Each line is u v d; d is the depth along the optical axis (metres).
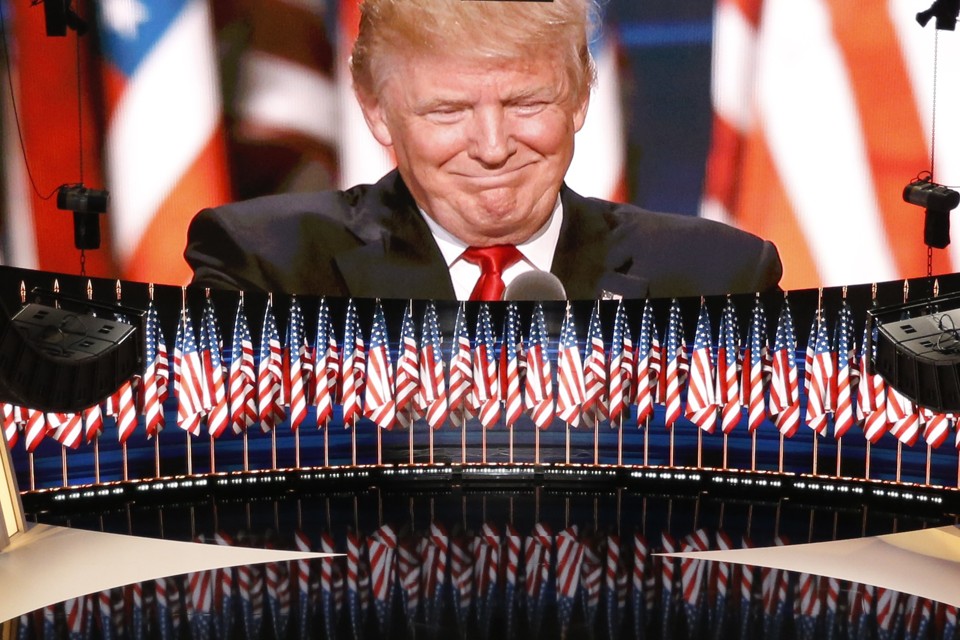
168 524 47.78
